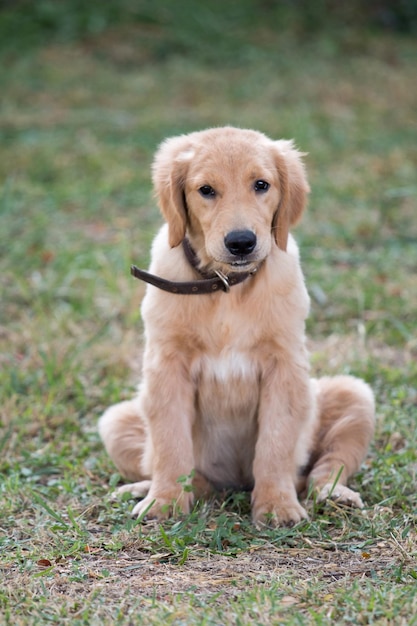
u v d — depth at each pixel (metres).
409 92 17.03
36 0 20.14
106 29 19.52
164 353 5.52
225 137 5.52
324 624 3.99
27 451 6.38
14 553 4.82
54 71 17.59
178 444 5.47
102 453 6.43
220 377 5.58
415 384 7.34
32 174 12.89
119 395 7.25
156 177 5.66
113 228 10.99
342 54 19.09
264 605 4.14
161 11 20.14
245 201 5.28
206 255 5.47
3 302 8.98
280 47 19.12
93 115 15.52
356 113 15.83
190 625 3.98
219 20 20.09
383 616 4.06
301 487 5.89
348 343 8.00
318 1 21.05
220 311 5.45
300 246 10.22
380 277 9.45
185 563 4.71
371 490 5.75
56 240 10.52
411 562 4.64
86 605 4.18
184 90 16.88
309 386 5.61
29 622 4.05
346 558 4.78
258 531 5.18
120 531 5.04
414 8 20.91
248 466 6.00
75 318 8.55
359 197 11.91
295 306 5.51
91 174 12.96
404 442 6.41
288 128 14.55
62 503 5.61
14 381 7.33
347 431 5.95
